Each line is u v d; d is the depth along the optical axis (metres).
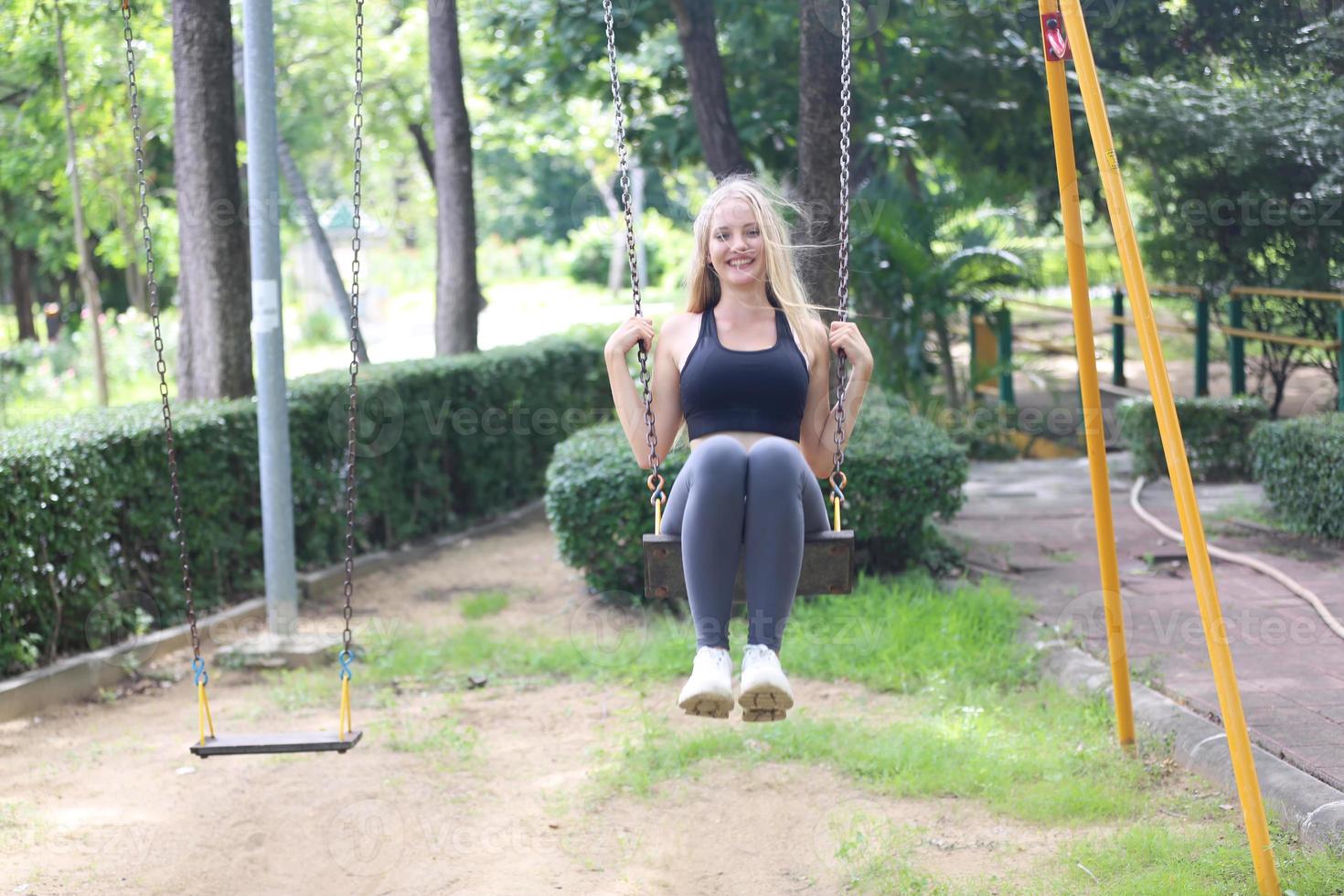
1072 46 4.05
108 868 4.35
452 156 11.88
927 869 4.17
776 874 4.22
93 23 11.00
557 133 19.14
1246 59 9.55
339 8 17.36
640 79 13.12
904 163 14.31
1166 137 10.60
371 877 4.28
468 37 16.05
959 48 11.48
